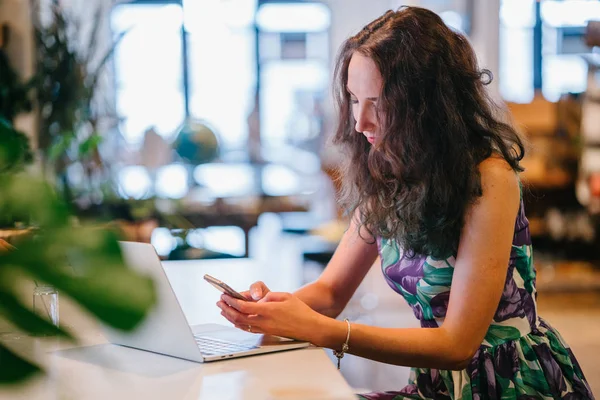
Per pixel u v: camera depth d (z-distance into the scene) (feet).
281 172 33.09
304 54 34.76
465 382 5.05
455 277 4.98
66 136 10.57
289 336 4.63
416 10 5.20
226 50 33.96
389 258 5.53
